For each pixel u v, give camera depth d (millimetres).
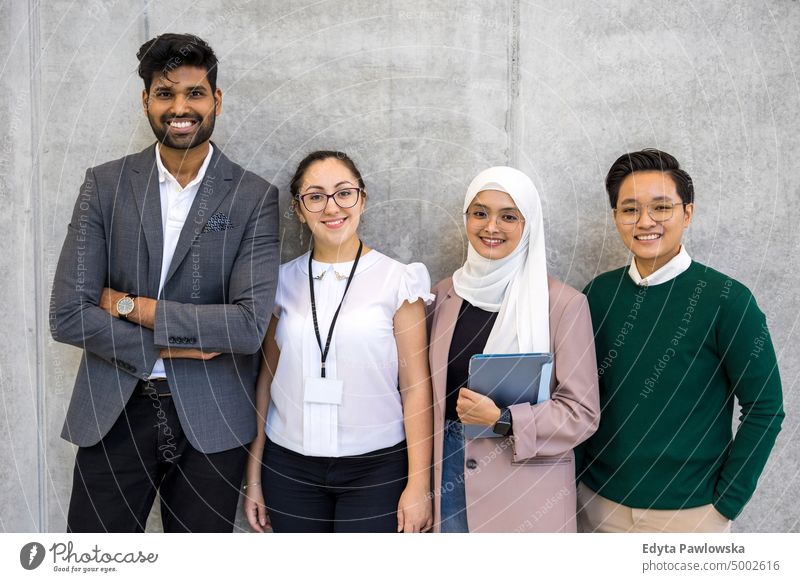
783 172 2371
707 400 1868
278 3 2332
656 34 2352
